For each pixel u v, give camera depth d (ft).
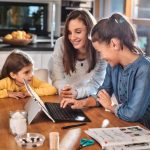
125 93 5.35
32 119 4.92
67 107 5.78
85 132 4.55
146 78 4.96
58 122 5.00
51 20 12.96
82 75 7.24
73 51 7.06
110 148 3.91
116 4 13.20
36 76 7.57
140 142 4.08
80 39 6.67
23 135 4.32
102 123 4.96
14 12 12.62
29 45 12.05
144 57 5.16
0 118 5.18
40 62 11.68
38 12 12.89
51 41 12.50
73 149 3.98
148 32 11.84
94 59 7.02
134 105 4.97
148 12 12.00
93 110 5.69
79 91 6.61
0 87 6.75
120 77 5.39
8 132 4.55
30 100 5.71
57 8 12.84
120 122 5.04
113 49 4.93
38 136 4.26
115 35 4.86
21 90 7.00
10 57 6.93
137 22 12.20
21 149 3.96
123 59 5.11
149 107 5.17
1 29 12.60
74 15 6.66
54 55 7.43
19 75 6.85
